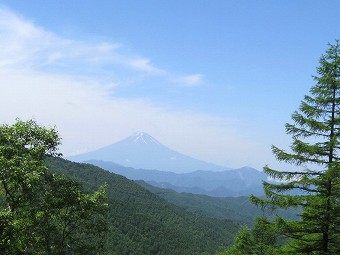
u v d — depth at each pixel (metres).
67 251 18.31
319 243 16.73
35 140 18.14
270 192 16.42
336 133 15.98
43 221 17.28
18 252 17.05
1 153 16.66
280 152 16.56
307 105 16.41
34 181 16.00
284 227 16.31
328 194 15.80
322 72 16.56
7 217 15.41
